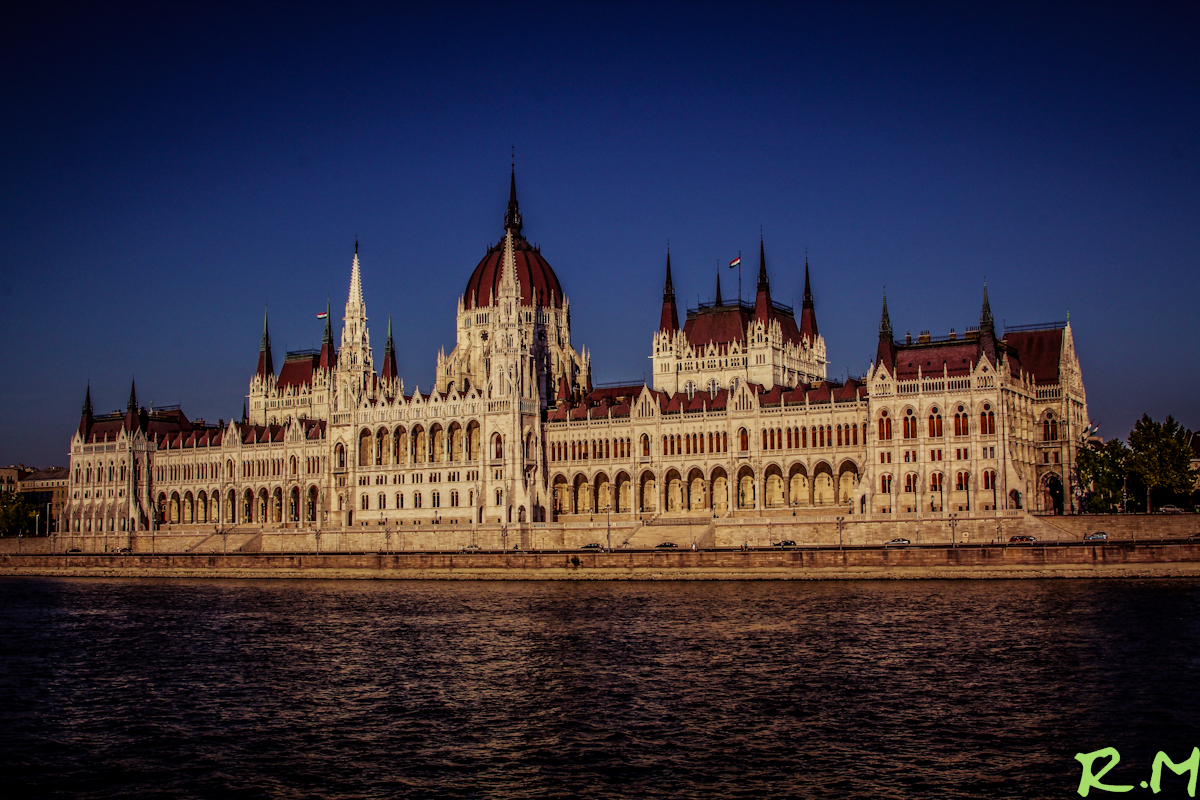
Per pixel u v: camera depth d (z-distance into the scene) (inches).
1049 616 4948.3
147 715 3663.9
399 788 2910.9
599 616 5482.3
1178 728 3223.4
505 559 7618.1
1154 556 6112.2
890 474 7824.8
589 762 3073.3
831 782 2876.5
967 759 3021.7
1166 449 7460.6
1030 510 7485.2
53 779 3016.7
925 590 6023.6
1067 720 3324.3
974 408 7564.0
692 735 3289.9
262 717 3612.2
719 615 5364.2
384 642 4916.3
